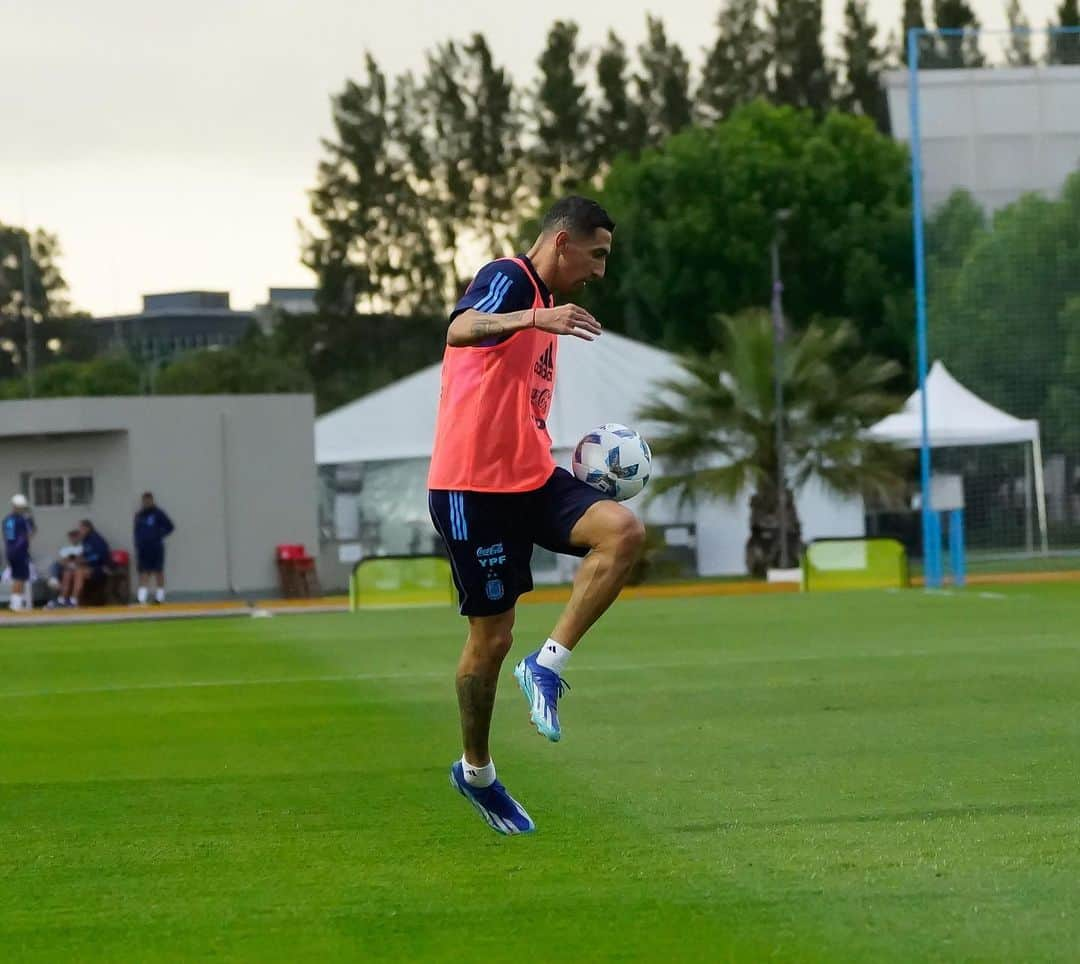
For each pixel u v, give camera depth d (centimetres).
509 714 2636
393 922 1277
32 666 4016
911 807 1695
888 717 2466
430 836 1628
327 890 1398
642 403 8569
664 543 8012
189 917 1316
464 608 1502
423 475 8969
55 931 1285
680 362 8331
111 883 1455
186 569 8038
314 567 8156
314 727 2584
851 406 8306
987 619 4506
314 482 8200
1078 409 6462
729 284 13800
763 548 8369
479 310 1448
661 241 13700
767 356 8238
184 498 8044
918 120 6122
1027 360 6425
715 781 1905
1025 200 6275
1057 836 1527
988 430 6475
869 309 13725
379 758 2205
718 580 8388
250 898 1377
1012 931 1188
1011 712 2488
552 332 1393
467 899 1348
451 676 3391
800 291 13825
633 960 1149
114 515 8006
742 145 14088
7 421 7912
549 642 1460
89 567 7569
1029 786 1809
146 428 7988
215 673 3653
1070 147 6266
